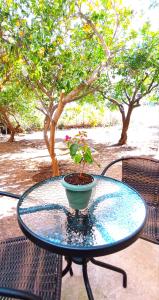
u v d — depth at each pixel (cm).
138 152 548
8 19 256
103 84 470
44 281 126
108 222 134
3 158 521
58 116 318
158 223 177
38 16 258
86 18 268
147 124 872
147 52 399
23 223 133
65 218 138
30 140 693
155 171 212
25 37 260
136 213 142
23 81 327
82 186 124
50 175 407
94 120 701
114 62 373
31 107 576
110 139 685
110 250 116
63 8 258
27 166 462
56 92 321
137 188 220
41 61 272
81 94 340
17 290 99
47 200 159
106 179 188
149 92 538
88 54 316
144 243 216
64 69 294
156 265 191
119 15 297
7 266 139
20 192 342
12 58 283
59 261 139
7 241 159
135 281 177
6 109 577
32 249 150
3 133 781
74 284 175
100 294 167
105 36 317
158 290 169
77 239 120
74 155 134
